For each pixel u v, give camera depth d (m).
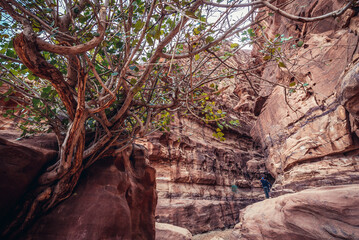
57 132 3.23
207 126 20.70
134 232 3.82
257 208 9.19
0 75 3.12
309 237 5.53
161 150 14.82
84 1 2.94
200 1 2.11
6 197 2.39
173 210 12.55
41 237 2.62
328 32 10.69
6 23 2.79
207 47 2.28
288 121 12.72
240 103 25.16
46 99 3.17
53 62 3.18
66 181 2.95
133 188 4.20
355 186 5.77
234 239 9.11
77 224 2.87
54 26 2.52
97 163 3.77
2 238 2.36
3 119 4.43
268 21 15.88
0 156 2.40
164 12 2.28
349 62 8.09
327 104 9.84
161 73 3.76
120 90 3.71
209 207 14.35
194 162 16.42
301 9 12.06
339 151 8.66
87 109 2.88
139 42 2.29
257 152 24.06
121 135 4.30
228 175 18.75
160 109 4.17
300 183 9.45
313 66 10.80
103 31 2.21
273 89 14.98
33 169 2.75
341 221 5.01
